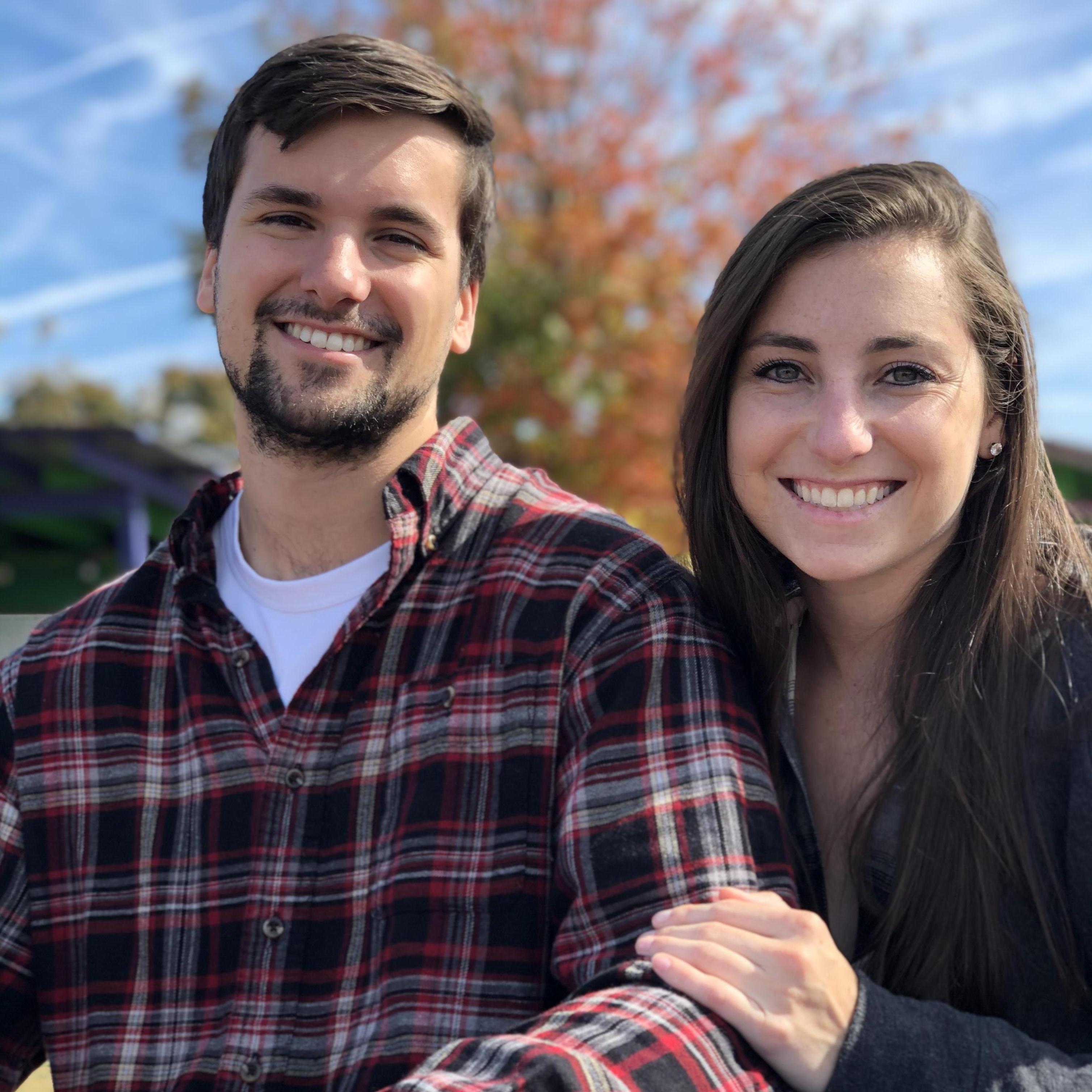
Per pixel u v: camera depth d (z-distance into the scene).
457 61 15.62
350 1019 1.64
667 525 13.33
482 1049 1.34
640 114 15.39
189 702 1.84
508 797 1.70
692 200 14.84
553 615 1.78
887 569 1.71
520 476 2.03
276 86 1.87
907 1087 1.34
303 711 1.78
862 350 1.60
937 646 1.69
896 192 1.64
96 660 1.89
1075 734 1.55
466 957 1.63
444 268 1.93
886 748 1.76
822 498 1.65
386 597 1.80
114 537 12.55
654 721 1.65
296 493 1.90
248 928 1.70
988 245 1.71
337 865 1.71
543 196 15.28
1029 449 1.69
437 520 1.87
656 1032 1.33
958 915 1.58
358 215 1.87
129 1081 1.69
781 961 1.37
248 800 1.76
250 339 1.88
